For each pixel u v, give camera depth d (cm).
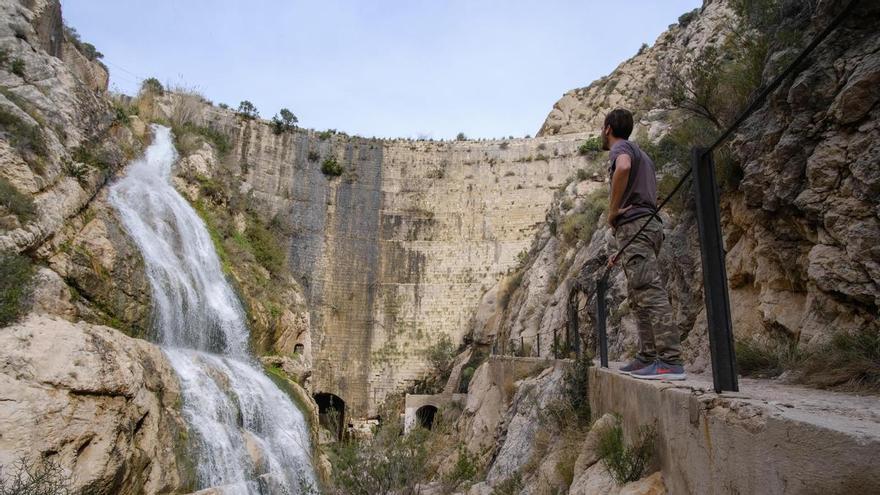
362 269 4497
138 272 2206
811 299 670
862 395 409
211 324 2589
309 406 2708
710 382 504
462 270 4541
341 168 4634
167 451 1531
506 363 1994
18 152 1875
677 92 1260
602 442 670
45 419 1175
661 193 1374
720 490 332
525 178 4672
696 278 1069
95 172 2309
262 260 3688
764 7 1028
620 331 1627
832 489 223
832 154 669
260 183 4344
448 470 1680
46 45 2711
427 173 4762
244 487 1683
